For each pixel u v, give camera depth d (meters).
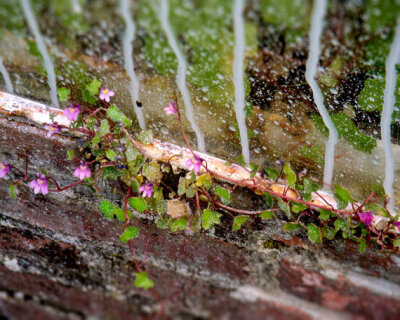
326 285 0.69
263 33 0.65
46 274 0.69
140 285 0.67
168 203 0.72
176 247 0.71
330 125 0.70
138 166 0.72
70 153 0.71
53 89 0.71
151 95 0.70
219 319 0.67
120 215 0.71
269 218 0.72
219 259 0.70
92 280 0.69
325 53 0.66
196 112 0.71
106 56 0.68
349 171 0.72
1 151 0.73
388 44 0.65
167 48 0.67
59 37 0.67
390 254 0.71
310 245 0.71
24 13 0.65
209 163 0.73
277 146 0.72
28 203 0.72
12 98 0.72
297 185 0.72
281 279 0.69
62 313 0.67
